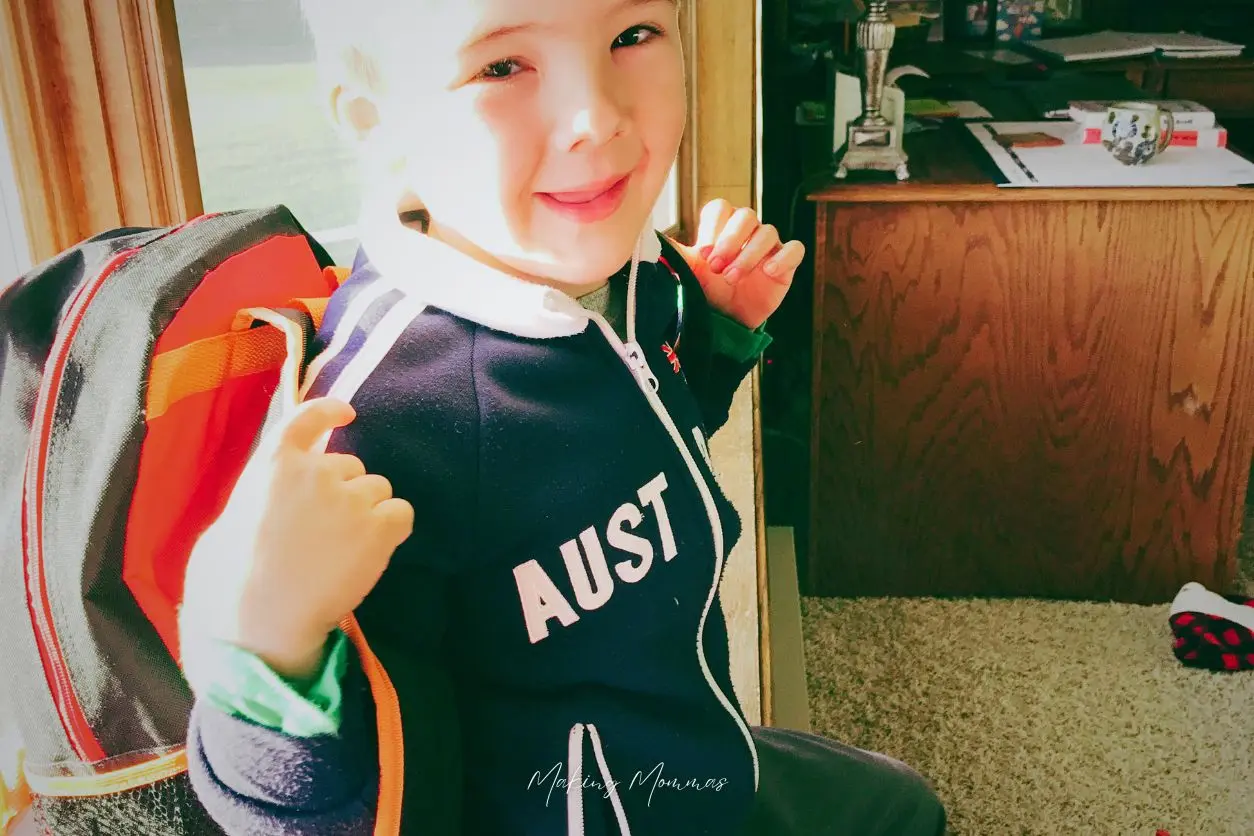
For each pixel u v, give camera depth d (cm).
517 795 67
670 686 71
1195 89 248
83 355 54
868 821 88
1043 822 134
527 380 62
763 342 92
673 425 70
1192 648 162
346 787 49
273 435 48
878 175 165
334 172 115
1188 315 162
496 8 53
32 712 53
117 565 52
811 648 169
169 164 78
